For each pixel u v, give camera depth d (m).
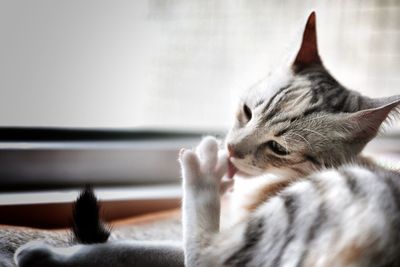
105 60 0.63
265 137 0.52
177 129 0.68
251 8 0.74
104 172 0.63
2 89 0.58
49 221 0.58
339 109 0.52
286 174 0.52
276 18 0.75
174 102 0.69
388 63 0.81
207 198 0.51
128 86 0.65
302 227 0.46
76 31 0.61
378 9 0.81
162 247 0.50
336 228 0.44
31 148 0.59
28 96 0.59
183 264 0.50
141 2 0.65
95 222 0.51
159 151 0.66
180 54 0.69
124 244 0.49
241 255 0.47
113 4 0.63
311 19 0.54
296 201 0.47
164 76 0.68
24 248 0.48
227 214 0.59
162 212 0.64
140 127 0.66
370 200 0.45
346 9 0.80
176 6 0.68
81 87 0.62
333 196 0.46
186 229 0.50
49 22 0.59
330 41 0.79
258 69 0.72
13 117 0.59
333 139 0.51
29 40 0.59
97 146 0.62
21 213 0.57
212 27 0.71
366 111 0.50
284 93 0.53
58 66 0.60
